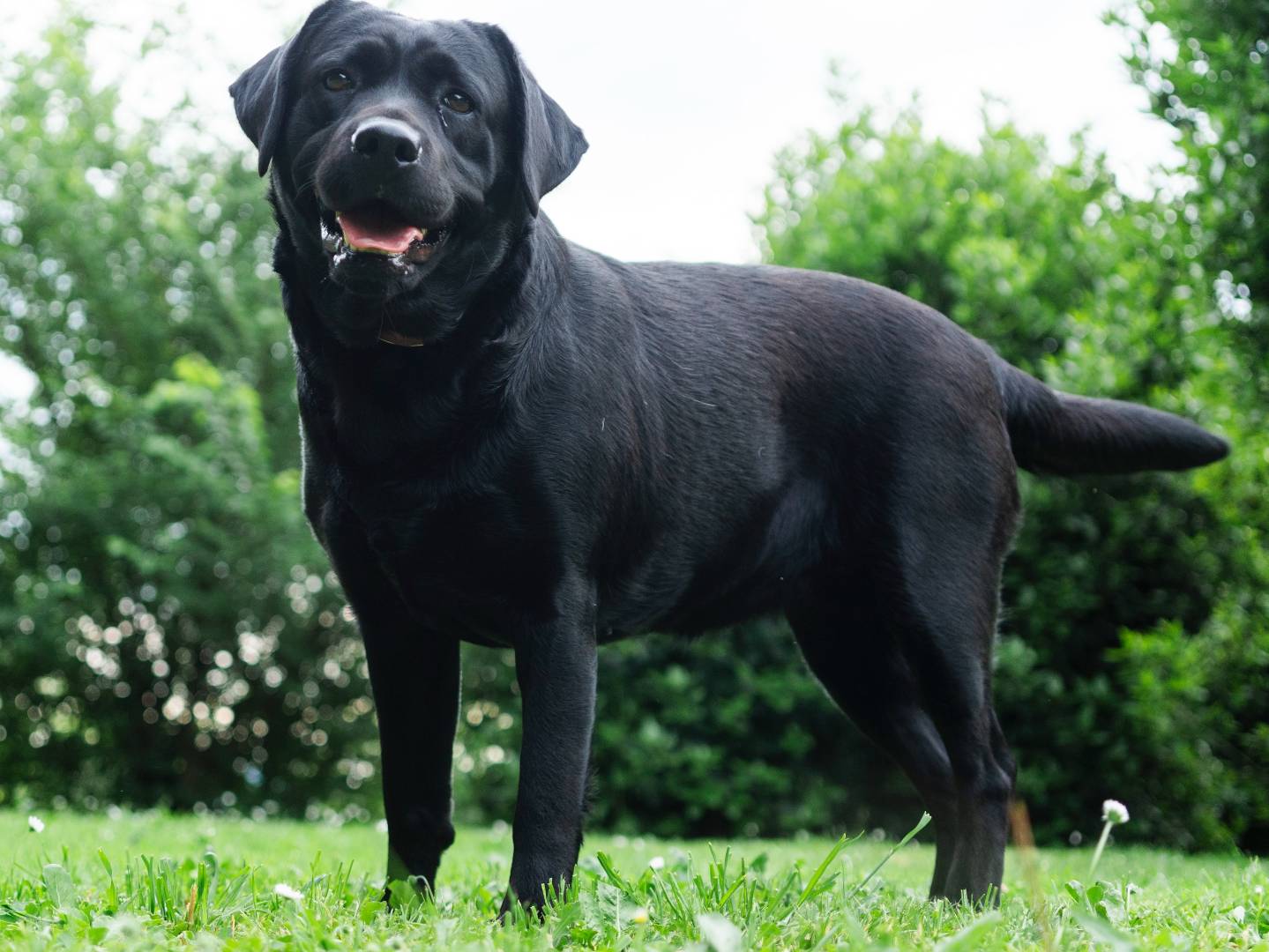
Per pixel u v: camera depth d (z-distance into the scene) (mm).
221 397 12469
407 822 3113
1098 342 7086
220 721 13562
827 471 3477
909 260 8633
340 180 2676
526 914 2547
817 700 8539
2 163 14359
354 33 2918
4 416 14180
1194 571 7270
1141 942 2186
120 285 14320
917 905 2670
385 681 3104
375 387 2787
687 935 2273
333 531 2938
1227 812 7117
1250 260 6059
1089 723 7277
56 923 2348
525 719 2820
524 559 2822
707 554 3283
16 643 12695
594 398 2938
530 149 2887
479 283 2820
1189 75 6105
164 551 12648
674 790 8391
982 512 3523
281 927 2344
